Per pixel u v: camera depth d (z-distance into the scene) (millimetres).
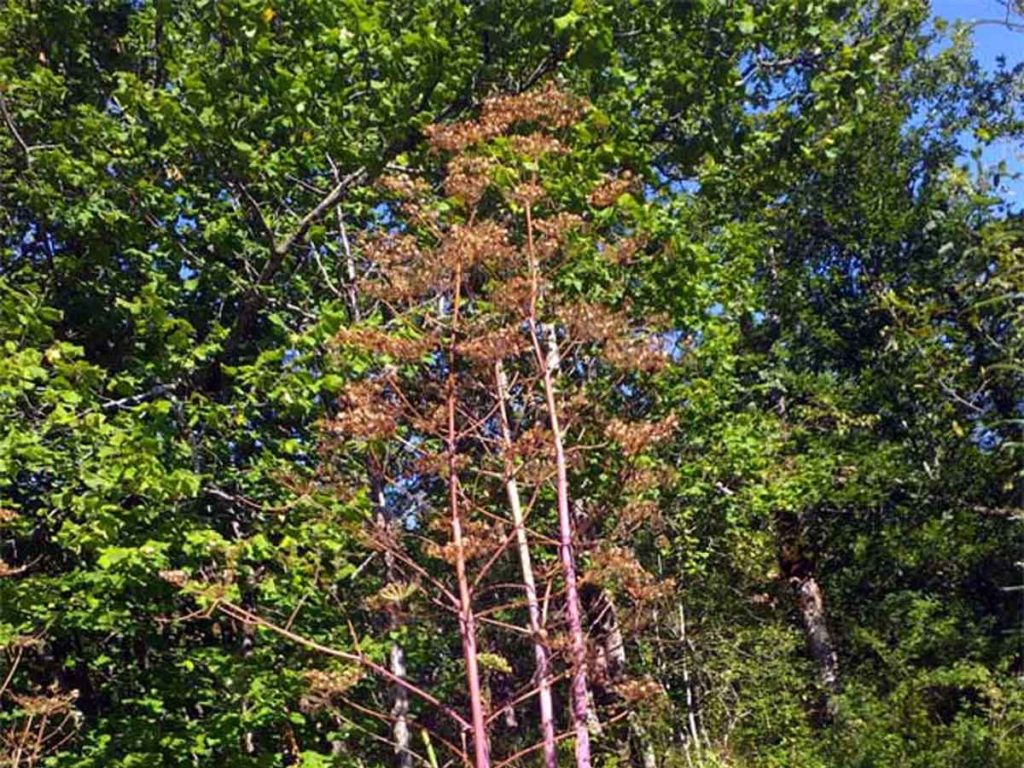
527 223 4598
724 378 9727
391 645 6059
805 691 12578
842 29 7559
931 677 11023
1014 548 13094
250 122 7520
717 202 9188
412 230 6152
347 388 4484
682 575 10500
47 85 7922
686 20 7090
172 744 6090
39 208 7609
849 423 14250
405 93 7055
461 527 3877
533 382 4402
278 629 4164
